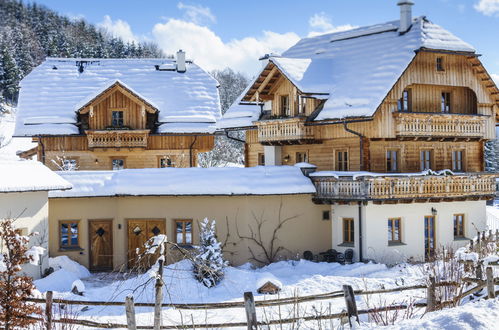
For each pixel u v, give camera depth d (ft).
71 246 81.35
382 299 55.62
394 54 86.02
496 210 133.28
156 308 32.99
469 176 85.05
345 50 98.27
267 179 81.20
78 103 114.32
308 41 109.50
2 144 208.64
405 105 88.28
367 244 78.84
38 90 121.29
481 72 91.50
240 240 79.82
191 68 129.80
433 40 86.22
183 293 63.52
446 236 85.46
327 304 55.52
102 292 63.72
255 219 80.18
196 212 81.00
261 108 105.50
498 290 45.03
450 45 86.74
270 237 80.84
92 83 124.06
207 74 128.77
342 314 40.24
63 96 120.67
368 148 84.02
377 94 81.56
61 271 71.36
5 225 40.65
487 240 75.15
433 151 90.53
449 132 87.40
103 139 113.19
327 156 92.79
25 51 332.60
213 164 169.48
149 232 82.12
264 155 106.93
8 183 68.64
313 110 91.91
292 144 96.12
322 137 91.50
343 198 79.97
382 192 78.28
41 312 40.73
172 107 120.88
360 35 98.99
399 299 55.06
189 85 125.59
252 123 102.01
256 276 69.92
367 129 83.46
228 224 80.18
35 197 73.31
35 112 117.39
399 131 82.99
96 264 82.17
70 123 115.85
